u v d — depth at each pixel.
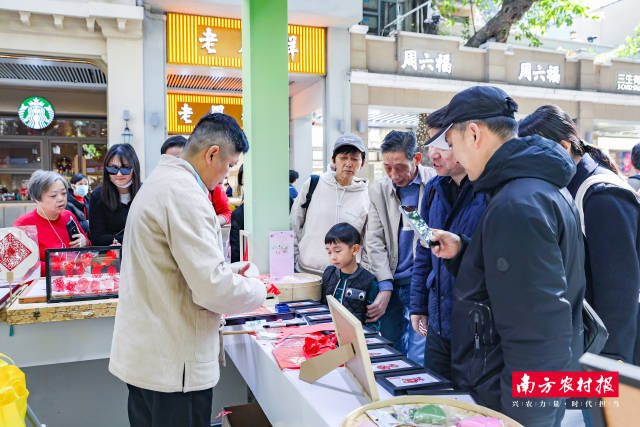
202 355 1.40
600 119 10.61
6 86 7.48
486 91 1.18
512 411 1.05
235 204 4.86
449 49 8.99
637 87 10.95
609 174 1.54
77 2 5.77
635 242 1.46
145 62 6.24
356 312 2.20
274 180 2.61
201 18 6.54
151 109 6.30
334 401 1.24
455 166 1.55
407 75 8.62
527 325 1.00
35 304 1.90
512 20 9.10
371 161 11.09
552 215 1.03
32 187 2.48
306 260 2.66
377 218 2.39
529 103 9.93
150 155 6.32
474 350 1.21
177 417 1.38
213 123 1.45
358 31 7.91
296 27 7.40
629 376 0.60
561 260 1.02
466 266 1.21
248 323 1.94
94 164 8.00
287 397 1.43
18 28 5.75
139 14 5.95
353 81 7.94
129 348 1.37
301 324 1.96
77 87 7.67
